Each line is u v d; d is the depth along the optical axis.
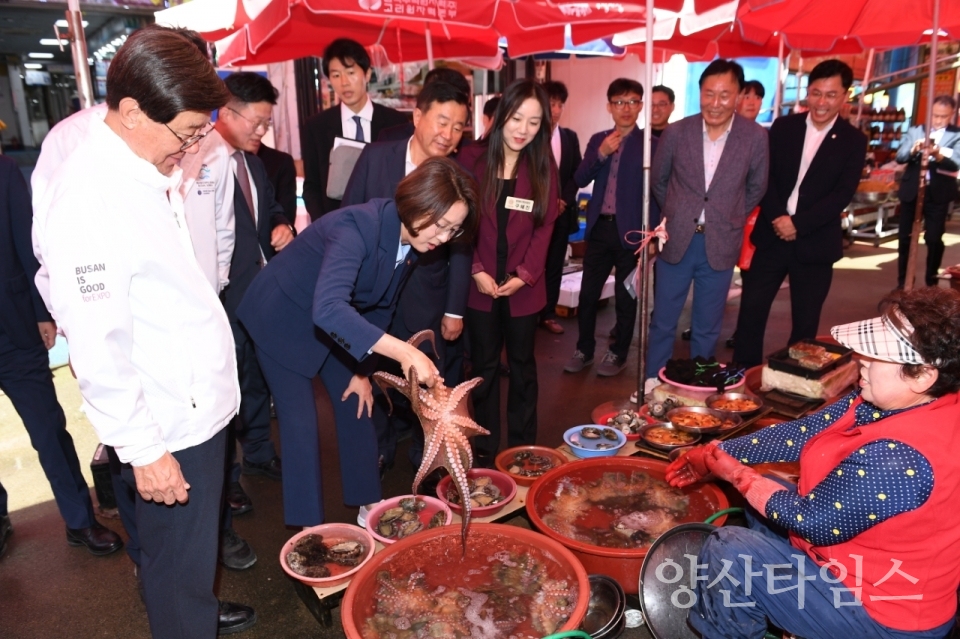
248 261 3.01
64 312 1.48
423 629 1.90
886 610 1.64
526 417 3.16
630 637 2.21
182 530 1.77
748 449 2.20
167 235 1.63
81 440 3.80
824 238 3.73
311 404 2.39
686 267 3.58
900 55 10.66
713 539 1.91
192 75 1.46
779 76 6.21
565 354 5.09
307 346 2.30
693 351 3.73
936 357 1.51
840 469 1.62
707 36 5.67
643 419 3.17
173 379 1.68
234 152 3.00
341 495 3.16
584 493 2.58
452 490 2.66
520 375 3.10
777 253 3.85
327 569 2.27
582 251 6.88
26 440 3.85
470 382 1.97
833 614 1.70
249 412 3.24
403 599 2.01
